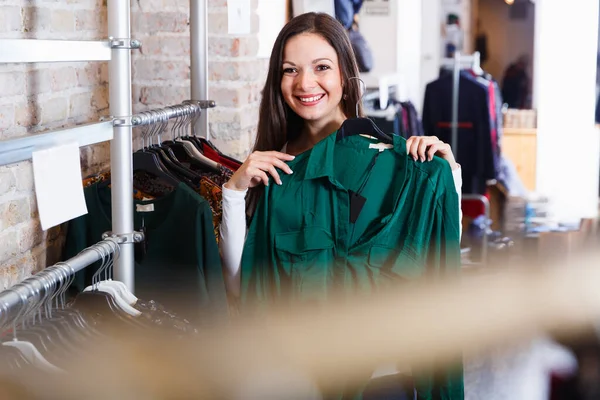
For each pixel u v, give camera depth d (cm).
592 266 545
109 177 233
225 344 189
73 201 176
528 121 581
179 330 178
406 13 568
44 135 166
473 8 575
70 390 148
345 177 209
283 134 229
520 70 577
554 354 265
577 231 574
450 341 191
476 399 322
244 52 338
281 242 206
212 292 217
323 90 219
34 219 219
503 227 586
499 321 280
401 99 571
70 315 167
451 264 203
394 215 202
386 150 210
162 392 166
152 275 222
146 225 227
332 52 218
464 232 575
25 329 158
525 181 584
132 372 164
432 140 206
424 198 201
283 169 209
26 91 212
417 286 200
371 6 567
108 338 166
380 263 202
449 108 579
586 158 577
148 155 224
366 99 518
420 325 193
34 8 217
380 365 203
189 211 218
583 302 270
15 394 139
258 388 185
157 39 330
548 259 558
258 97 368
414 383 195
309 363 193
